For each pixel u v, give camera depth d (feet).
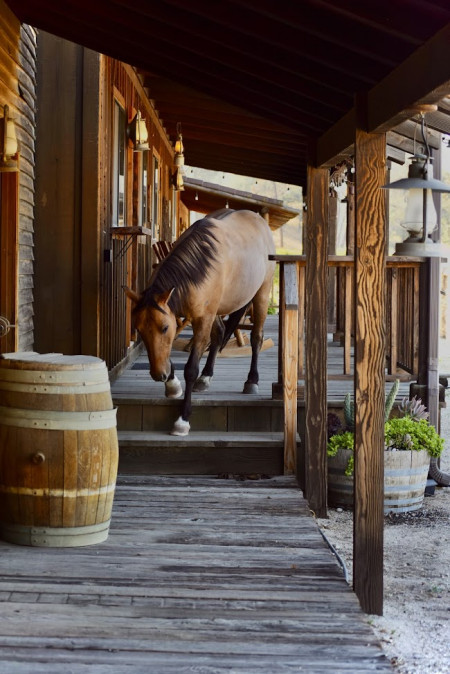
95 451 13.15
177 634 10.07
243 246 20.74
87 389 13.12
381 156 12.64
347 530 17.51
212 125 38.09
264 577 12.14
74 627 10.18
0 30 17.22
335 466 19.42
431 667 11.18
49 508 13.08
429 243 12.67
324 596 11.44
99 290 21.85
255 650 9.68
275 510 15.80
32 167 21.11
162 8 13.98
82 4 15.84
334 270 41.86
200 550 13.33
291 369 18.52
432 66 9.73
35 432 12.94
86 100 21.49
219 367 27.25
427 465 19.94
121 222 27.43
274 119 17.49
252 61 14.83
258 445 18.71
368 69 12.08
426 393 21.35
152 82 33.40
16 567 12.26
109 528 14.43
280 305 20.53
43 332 21.77
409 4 9.64
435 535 17.97
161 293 18.08
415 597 14.16
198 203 73.61
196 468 18.75
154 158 38.52
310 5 11.28
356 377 12.69
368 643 9.96
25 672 8.93
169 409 19.95
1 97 17.52
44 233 21.67
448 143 19.88
